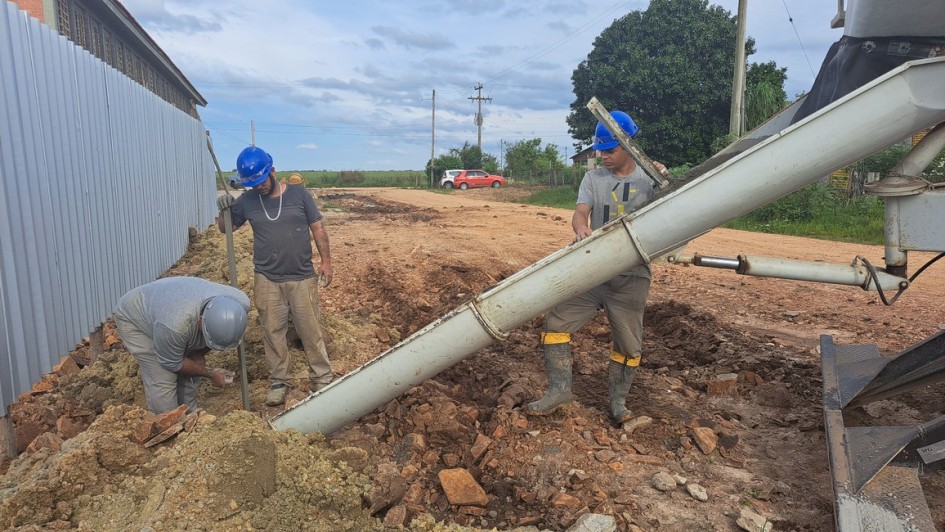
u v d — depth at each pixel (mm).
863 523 2549
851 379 3732
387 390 3438
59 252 4730
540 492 3379
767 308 7371
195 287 3662
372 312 7039
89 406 4262
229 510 2676
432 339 3350
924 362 3203
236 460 2805
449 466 3662
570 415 4188
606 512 3143
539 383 4863
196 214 13664
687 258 3896
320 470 2998
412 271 9281
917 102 2766
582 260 3219
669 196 3084
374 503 2967
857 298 7797
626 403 4512
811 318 6875
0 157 3787
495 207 23719
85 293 5285
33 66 4449
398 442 3896
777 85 32375
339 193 37500
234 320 3477
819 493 3336
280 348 4473
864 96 2811
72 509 2689
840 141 2869
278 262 4348
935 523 3012
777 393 4617
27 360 4008
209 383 4777
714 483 3457
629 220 3148
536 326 6555
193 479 2754
